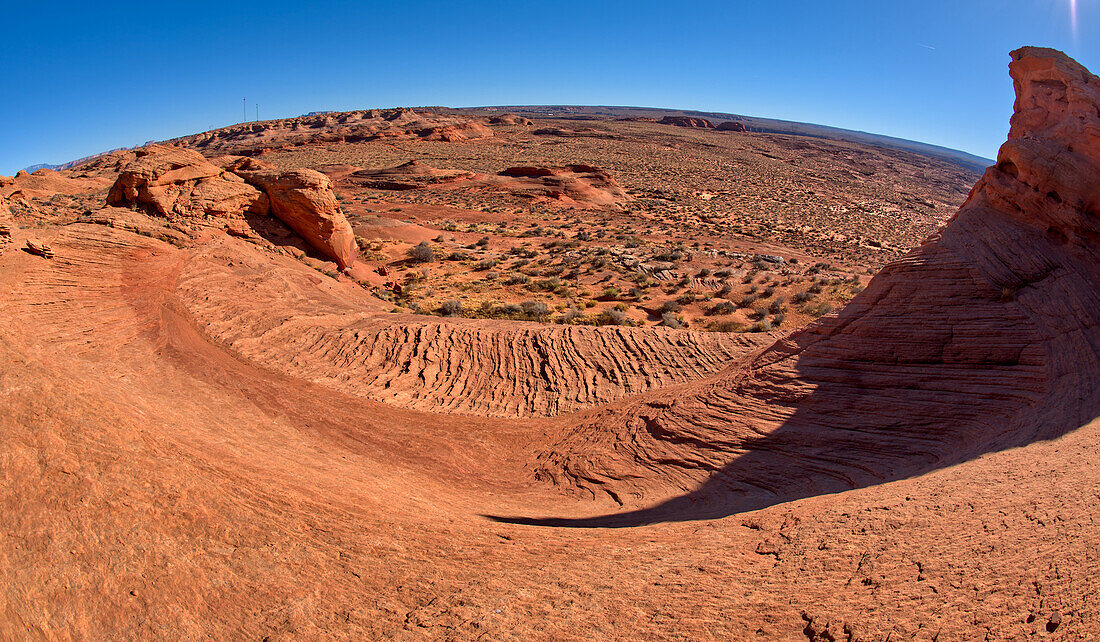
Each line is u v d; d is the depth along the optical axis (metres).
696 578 7.20
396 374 20.09
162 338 19.23
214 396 15.32
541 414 18.02
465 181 97.31
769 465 11.62
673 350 21.81
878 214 108.56
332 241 37.91
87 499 7.41
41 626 5.89
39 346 11.19
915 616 5.36
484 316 34.06
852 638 5.32
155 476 8.28
